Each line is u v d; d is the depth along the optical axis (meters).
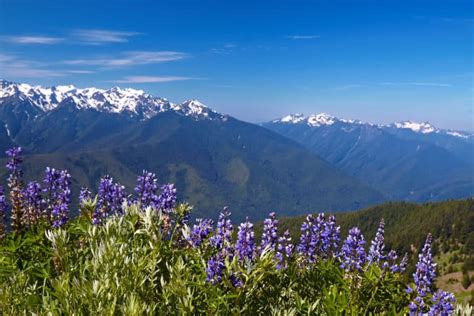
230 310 6.04
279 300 6.94
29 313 6.01
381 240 8.30
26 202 10.84
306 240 9.27
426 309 7.50
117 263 6.48
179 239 8.37
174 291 6.21
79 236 8.66
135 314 5.47
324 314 6.97
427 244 7.84
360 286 8.01
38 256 8.17
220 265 6.29
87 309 5.85
